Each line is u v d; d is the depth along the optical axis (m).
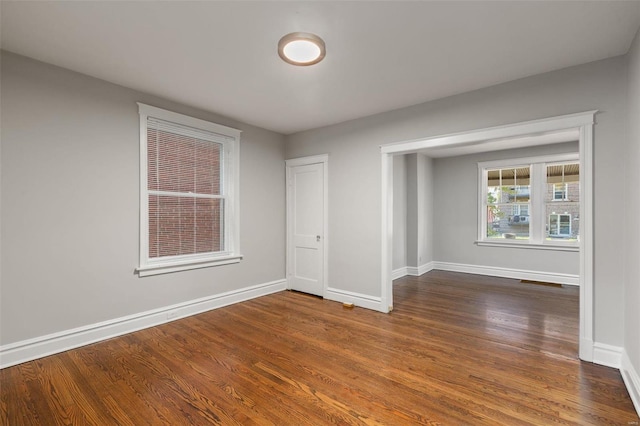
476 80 2.92
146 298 3.26
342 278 4.19
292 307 3.97
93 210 2.89
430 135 3.42
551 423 1.79
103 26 2.10
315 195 4.52
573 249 5.11
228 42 2.29
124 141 3.09
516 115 2.89
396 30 2.14
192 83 3.01
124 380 2.25
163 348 2.78
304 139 4.64
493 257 5.86
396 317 3.59
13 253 2.47
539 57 2.50
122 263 3.08
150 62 2.60
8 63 2.44
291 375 2.32
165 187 3.45
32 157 2.55
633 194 2.15
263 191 4.54
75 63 2.62
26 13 1.95
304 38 2.18
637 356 1.99
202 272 3.78
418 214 5.95
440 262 6.50
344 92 3.20
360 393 2.10
